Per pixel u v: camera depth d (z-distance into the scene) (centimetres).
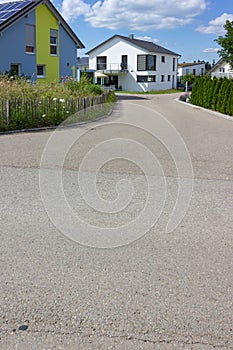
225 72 4159
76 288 264
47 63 2356
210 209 427
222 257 312
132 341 213
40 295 254
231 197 473
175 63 5434
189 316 235
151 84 4688
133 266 296
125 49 4672
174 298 254
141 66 4603
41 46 2286
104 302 248
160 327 225
